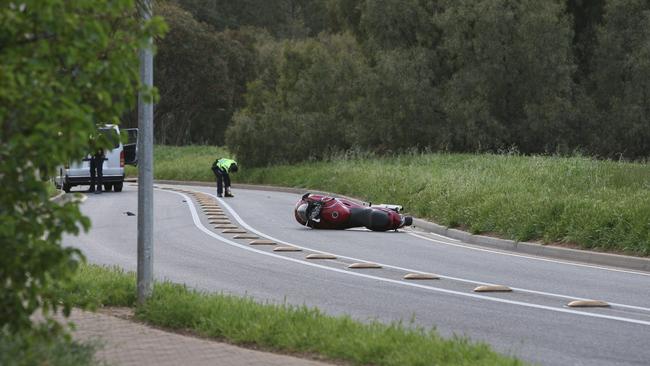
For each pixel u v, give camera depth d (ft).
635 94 535.19
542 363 84.48
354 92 549.13
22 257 58.65
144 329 92.43
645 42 536.01
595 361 85.71
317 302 120.26
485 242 213.25
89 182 374.84
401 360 74.84
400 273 152.56
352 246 196.65
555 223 198.90
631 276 154.61
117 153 381.81
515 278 149.07
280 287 133.90
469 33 537.24
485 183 278.26
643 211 185.88
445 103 519.60
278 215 281.13
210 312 94.63
